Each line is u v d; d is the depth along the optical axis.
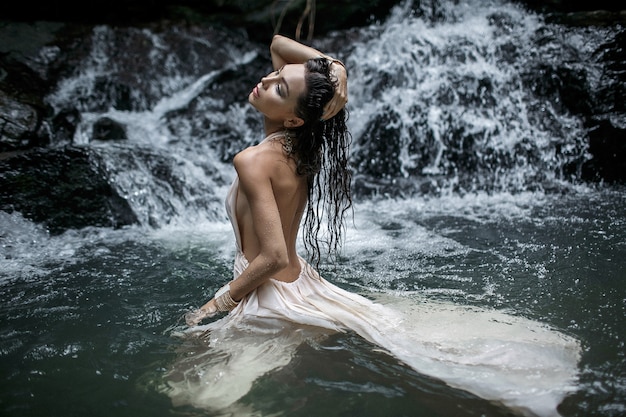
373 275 3.78
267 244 2.66
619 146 6.34
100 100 6.87
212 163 6.23
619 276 3.64
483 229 4.80
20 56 6.74
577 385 2.36
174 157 5.81
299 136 2.77
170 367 2.62
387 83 7.24
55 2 7.27
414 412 2.24
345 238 4.46
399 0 8.25
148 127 6.69
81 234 4.83
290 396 2.35
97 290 3.59
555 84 6.88
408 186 6.09
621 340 2.78
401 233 4.75
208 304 2.89
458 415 2.21
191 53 7.56
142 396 2.41
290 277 2.92
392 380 2.43
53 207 4.93
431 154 6.57
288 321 2.78
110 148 5.43
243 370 2.51
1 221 4.68
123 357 2.75
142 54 7.40
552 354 2.59
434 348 2.63
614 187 6.21
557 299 3.31
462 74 7.03
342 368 2.52
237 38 7.91
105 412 2.31
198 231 5.02
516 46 7.31
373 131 6.65
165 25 7.82
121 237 4.77
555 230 4.69
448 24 7.90
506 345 2.63
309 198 2.96
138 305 3.36
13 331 3.04
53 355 2.78
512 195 5.98
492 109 6.78
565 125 6.62
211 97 7.22
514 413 2.21
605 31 7.12
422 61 7.36
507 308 3.19
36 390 2.48
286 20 7.93
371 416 2.22
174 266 4.05
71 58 7.04
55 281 3.75
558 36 7.29
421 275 3.76
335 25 8.09
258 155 2.69
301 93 2.67
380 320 2.84
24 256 4.25
